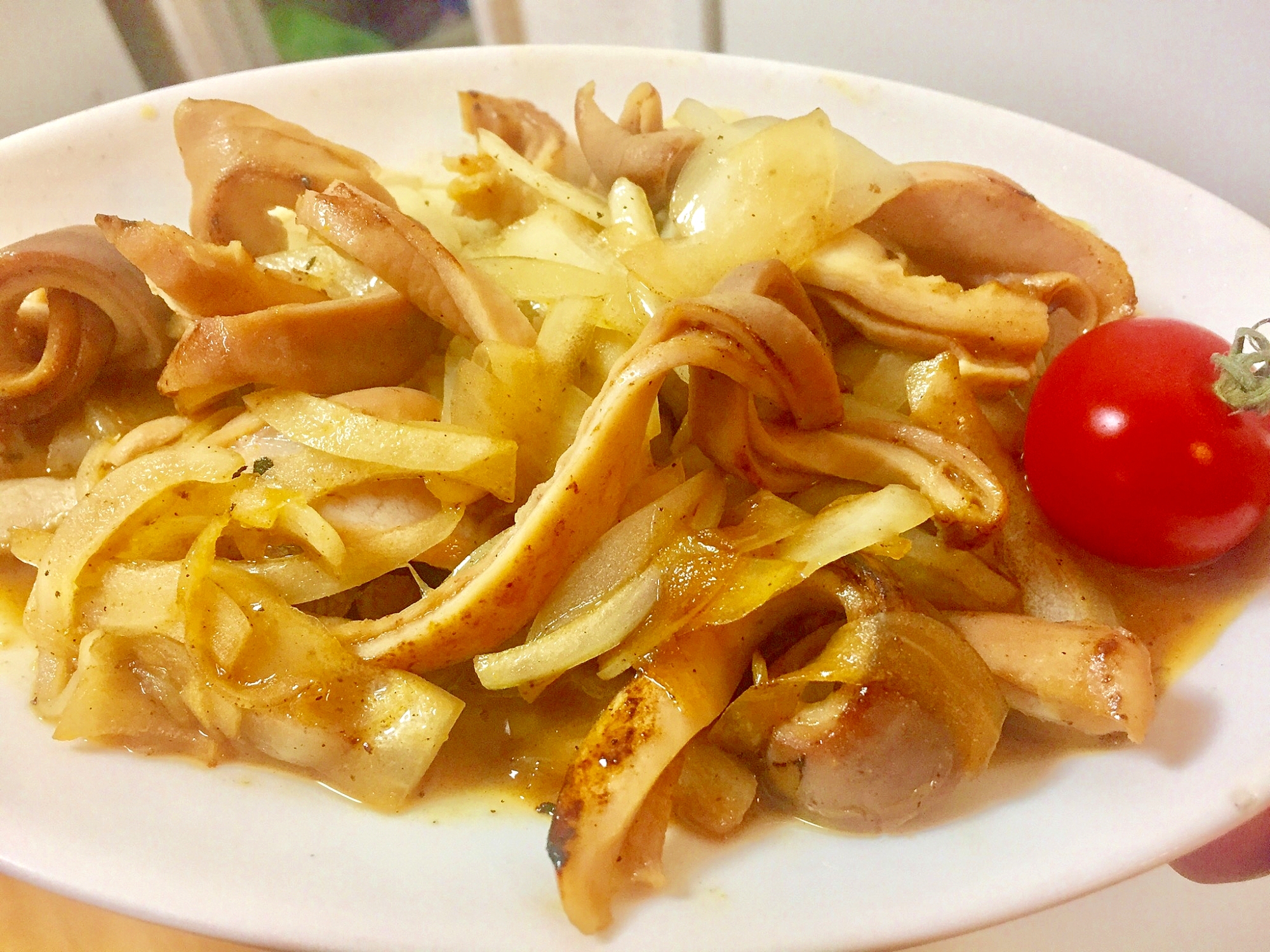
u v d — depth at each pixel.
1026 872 0.10
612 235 0.15
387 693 0.11
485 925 0.09
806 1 0.22
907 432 0.12
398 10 0.29
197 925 0.09
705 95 0.19
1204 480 0.11
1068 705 0.11
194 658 0.11
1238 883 0.13
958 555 0.12
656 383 0.11
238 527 0.12
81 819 0.10
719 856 0.10
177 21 0.25
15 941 0.12
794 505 0.12
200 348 0.13
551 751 0.11
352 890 0.10
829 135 0.14
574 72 0.19
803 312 0.13
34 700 0.11
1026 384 0.14
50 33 0.23
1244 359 0.11
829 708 0.11
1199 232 0.16
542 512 0.11
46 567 0.12
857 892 0.10
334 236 0.13
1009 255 0.15
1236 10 0.18
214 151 0.15
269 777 0.11
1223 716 0.11
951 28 0.21
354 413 0.12
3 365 0.14
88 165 0.17
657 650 0.11
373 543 0.12
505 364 0.12
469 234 0.16
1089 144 0.17
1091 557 0.13
